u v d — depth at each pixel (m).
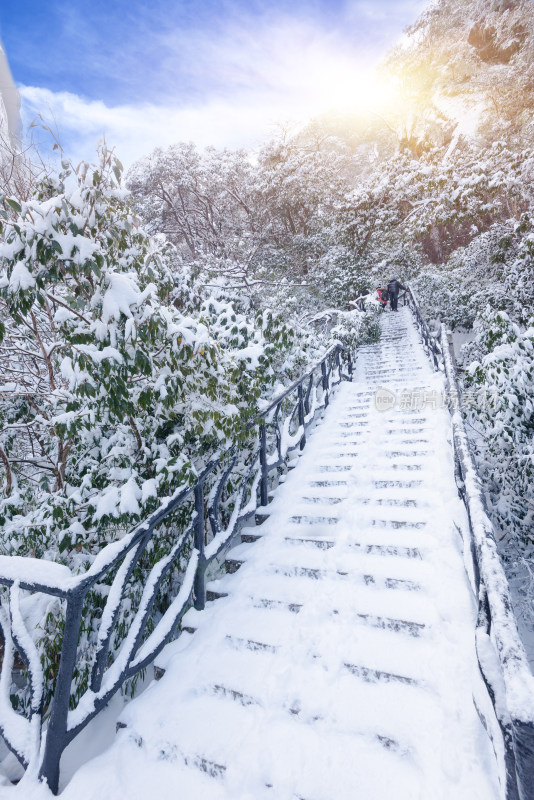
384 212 17.47
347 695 2.24
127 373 3.06
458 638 2.42
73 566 3.11
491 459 6.29
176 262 6.50
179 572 3.63
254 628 2.87
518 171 12.38
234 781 1.91
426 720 2.00
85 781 2.02
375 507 4.09
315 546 3.71
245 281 12.78
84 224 2.73
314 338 8.38
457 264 19.56
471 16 37.28
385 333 14.34
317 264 21.33
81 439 3.61
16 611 2.25
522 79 30.00
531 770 1.06
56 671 2.74
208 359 3.37
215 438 3.72
